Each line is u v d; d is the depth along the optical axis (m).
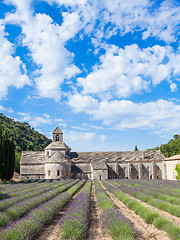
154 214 9.97
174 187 25.34
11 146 42.94
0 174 39.56
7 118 155.12
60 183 32.62
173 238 7.20
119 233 7.46
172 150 100.62
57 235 8.41
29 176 50.97
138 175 56.31
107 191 25.89
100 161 55.53
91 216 12.21
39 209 10.66
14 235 6.62
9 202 12.95
